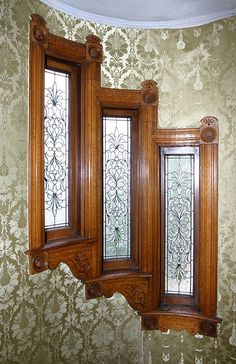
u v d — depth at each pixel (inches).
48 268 94.4
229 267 105.6
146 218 111.5
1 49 81.7
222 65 106.0
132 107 111.3
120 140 113.0
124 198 114.3
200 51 108.7
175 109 110.7
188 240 112.4
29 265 89.6
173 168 113.0
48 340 95.2
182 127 110.2
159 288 113.3
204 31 108.4
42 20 92.8
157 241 112.0
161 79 111.6
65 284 100.2
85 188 105.4
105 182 111.8
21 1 87.4
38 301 92.0
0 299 81.8
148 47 112.0
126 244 115.0
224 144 105.7
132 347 112.1
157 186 111.6
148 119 110.7
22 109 87.8
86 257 105.2
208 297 107.2
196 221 110.6
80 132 106.0
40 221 91.9
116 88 109.2
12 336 84.6
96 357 106.6
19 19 86.7
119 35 110.3
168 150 112.1
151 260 111.7
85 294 104.9
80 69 106.0
